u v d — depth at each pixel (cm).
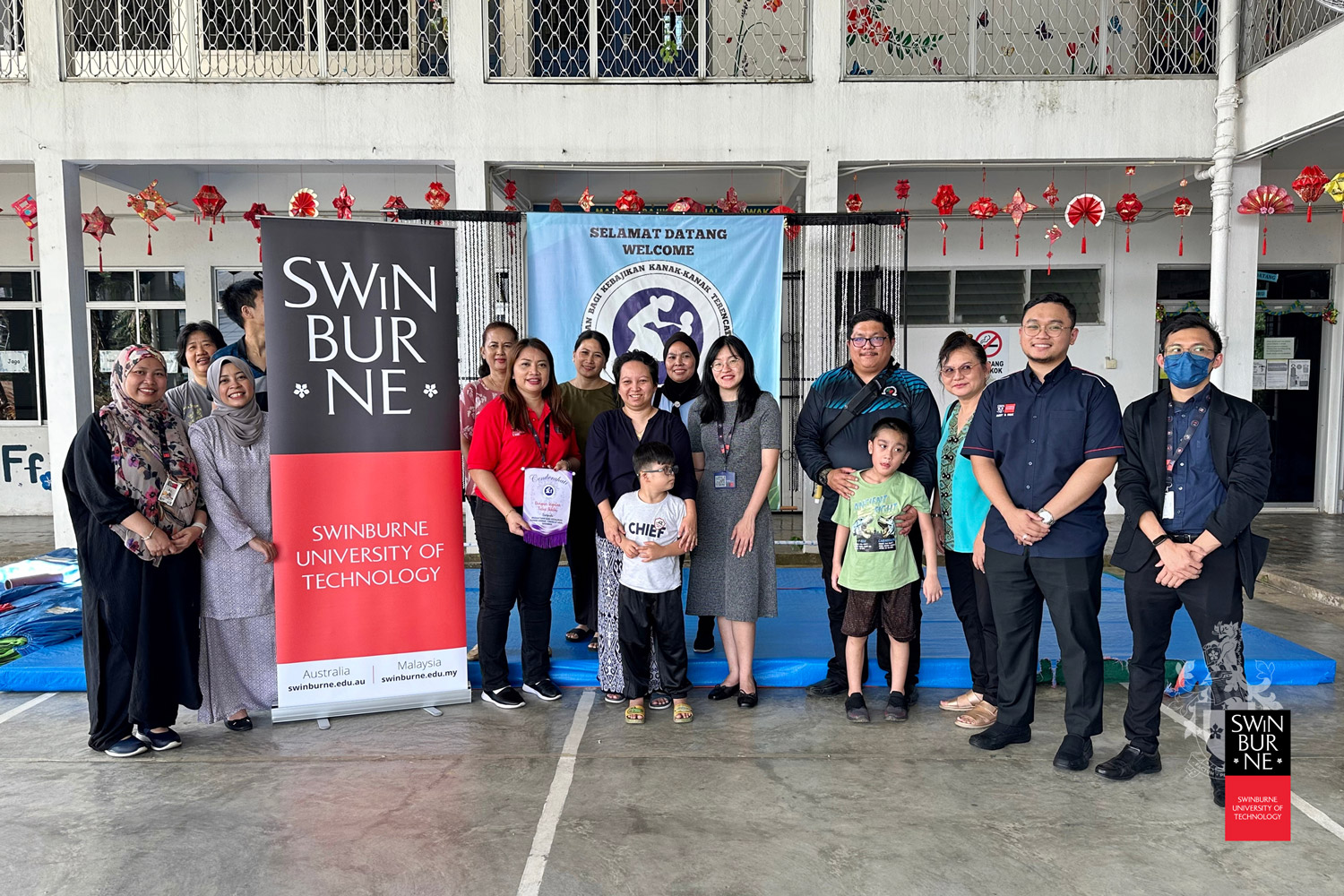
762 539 354
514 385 353
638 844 248
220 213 768
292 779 291
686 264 568
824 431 354
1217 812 265
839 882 228
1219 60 592
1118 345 815
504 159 604
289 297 325
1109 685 383
